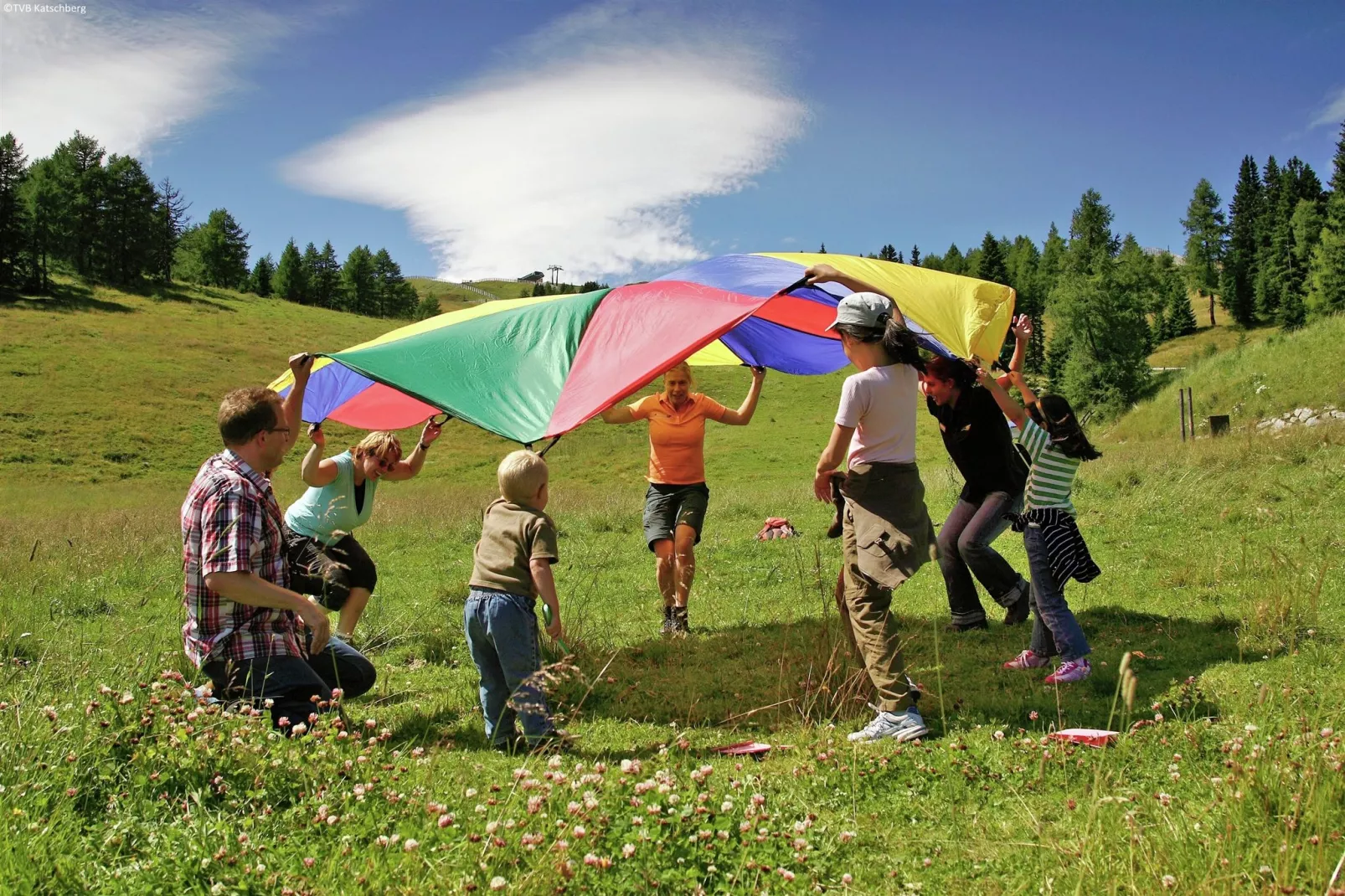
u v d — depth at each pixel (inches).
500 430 204.1
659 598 342.6
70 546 475.5
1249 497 406.0
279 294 4685.0
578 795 133.7
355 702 217.0
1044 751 149.6
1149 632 241.4
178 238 4483.3
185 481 1460.4
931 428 1568.7
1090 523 406.0
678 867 117.3
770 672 221.8
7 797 125.0
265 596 161.2
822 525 506.0
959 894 115.9
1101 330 2260.1
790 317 301.6
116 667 212.8
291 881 108.8
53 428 1624.0
